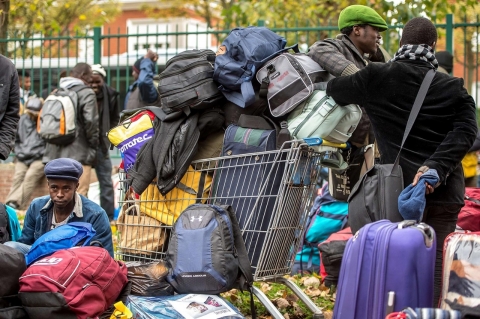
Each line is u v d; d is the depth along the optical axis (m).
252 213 5.31
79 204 5.57
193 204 5.40
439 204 4.84
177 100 5.53
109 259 4.88
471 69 18.52
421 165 4.79
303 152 5.28
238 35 5.59
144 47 12.91
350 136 5.43
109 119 10.55
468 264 4.26
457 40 18.80
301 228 5.47
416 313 4.03
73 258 4.73
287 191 5.27
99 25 15.60
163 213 5.73
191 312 5.00
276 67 5.37
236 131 5.44
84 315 4.65
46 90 12.78
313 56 5.44
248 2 16.64
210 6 26.77
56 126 9.65
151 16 28.05
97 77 10.28
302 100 5.26
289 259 5.51
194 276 5.13
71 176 5.42
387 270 4.36
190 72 5.59
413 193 4.57
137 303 5.10
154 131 5.79
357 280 4.45
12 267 4.72
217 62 5.52
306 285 6.86
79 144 9.89
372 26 5.77
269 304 5.22
